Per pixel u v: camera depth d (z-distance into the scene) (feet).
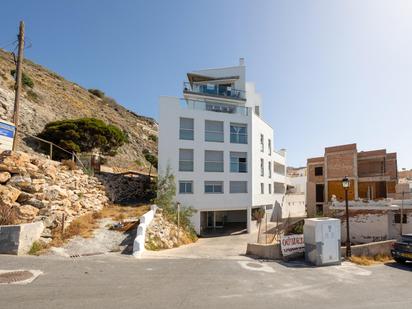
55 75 189.37
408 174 191.93
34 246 32.65
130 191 88.58
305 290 26.48
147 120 224.94
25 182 39.50
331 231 40.29
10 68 135.33
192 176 90.07
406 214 73.10
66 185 51.13
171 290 23.50
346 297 24.94
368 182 120.78
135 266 30.78
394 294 26.53
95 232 44.19
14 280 22.38
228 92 110.93
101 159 94.43
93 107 171.32
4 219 33.71
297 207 165.58
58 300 19.34
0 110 86.53
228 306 20.84
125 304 19.65
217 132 95.76
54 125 84.79
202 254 47.70
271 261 40.40
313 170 140.97
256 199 100.63
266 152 114.62
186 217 81.66
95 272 26.76
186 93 105.50
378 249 49.47
